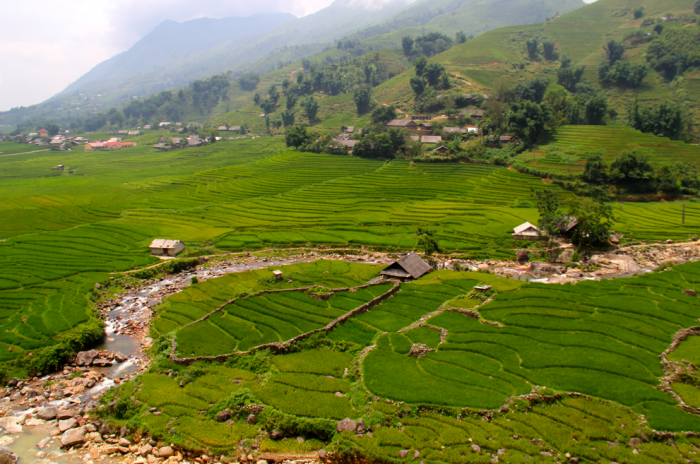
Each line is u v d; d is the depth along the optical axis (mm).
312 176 161125
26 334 54562
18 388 45188
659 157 144375
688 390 38250
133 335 56719
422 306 59781
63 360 49656
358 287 66625
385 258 90688
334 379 41938
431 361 44469
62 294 68438
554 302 59188
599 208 89875
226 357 47062
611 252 85938
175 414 38031
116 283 76312
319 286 65875
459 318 55219
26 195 148000
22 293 68688
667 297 61469
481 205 122938
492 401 37250
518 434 33281
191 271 85125
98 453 35094
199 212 125188
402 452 31688
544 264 78500
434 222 110125
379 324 54031
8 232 107312
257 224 113438
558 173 137250
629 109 182875
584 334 49656
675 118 166750
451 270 77625
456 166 159250
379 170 162000
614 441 32344
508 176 144125
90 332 53844
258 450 34000
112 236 102688
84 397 43094
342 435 33719
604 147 153625
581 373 41219
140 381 43625
